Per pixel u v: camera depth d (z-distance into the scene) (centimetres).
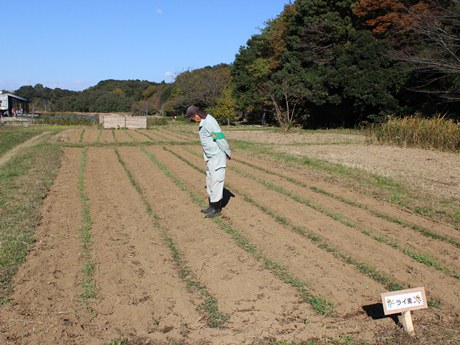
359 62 3375
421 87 3086
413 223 835
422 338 459
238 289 561
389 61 3291
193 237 751
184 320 489
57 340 446
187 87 5734
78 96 9706
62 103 9494
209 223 826
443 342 452
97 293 546
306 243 721
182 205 956
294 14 4119
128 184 1185
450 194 1070
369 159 1677
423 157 1739
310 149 2045
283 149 2052
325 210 909
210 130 831
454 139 1948
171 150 2014
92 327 472
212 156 847
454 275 606
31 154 1794
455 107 3039
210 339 454
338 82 3431
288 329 473
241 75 5119
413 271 618
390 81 3228
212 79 5578
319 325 482
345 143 2350
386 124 2281
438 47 2830
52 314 495
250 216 870
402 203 977
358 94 3306
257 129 3841
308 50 3853
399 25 3231
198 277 595
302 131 3462
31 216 848
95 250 688
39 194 1027
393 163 1570
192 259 656
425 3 3083
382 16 3438
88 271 604
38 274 596
